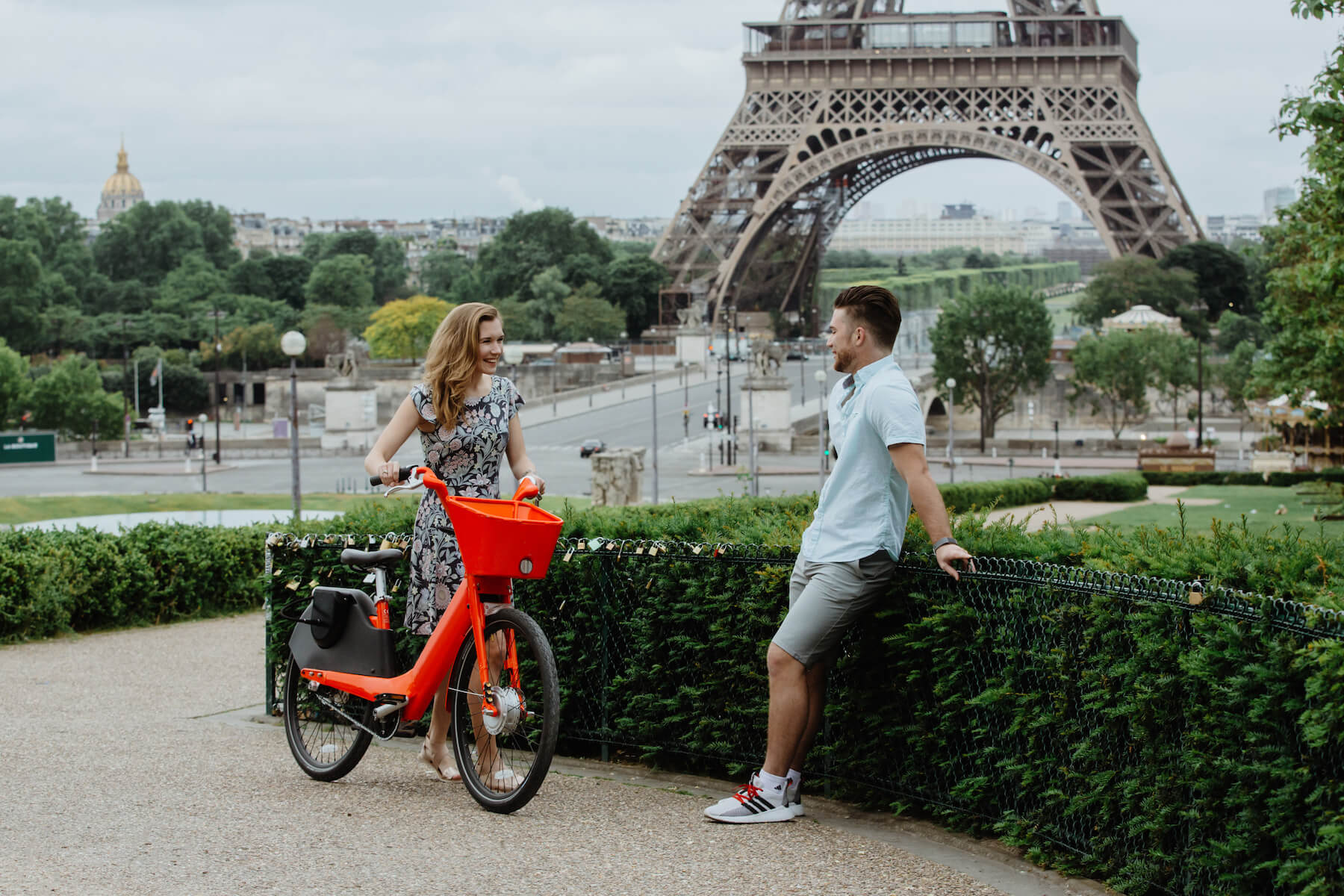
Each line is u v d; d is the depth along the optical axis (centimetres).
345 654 928
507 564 824
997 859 752
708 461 8581
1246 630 604
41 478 8731
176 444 11375
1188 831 650
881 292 809
